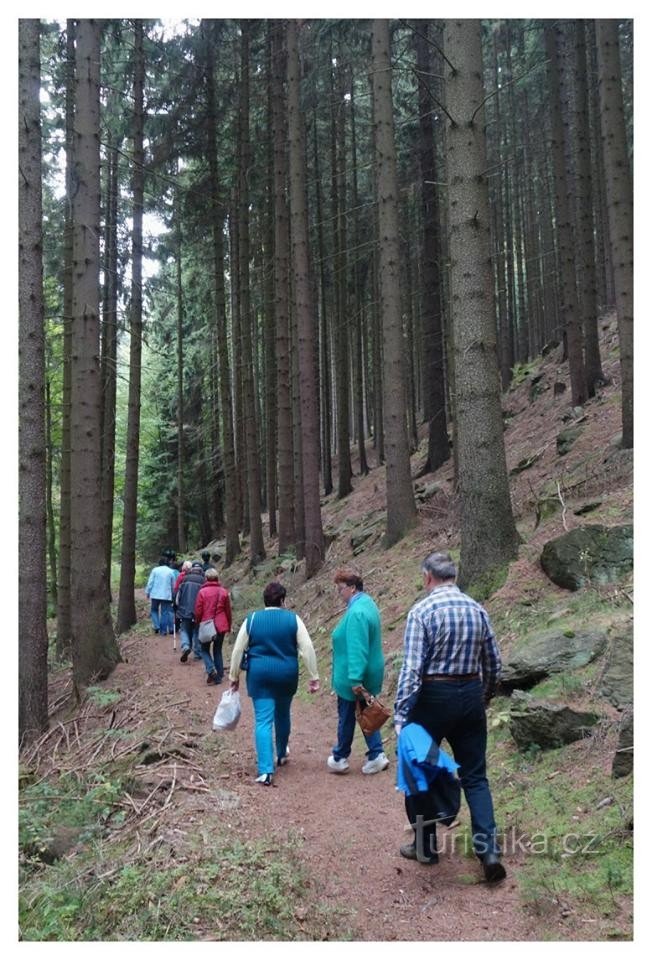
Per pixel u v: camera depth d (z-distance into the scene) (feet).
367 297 87.35
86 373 33.22
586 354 43.68
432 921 11.45
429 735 12.57
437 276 51.67
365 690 18.45
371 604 18.97
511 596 22.15
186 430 95.20
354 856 14.01
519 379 64.08
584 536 21.35
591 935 10.36
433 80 48.16
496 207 77.92
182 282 82.84
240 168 57.82
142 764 19.60
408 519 37.96
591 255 43.57
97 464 33.60
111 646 34.12
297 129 43.21
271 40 51.85
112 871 13.52
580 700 15.70
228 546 65.62
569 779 14.02
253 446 56.90
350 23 46.37
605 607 18.90
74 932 11.87
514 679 17.80
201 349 84.17
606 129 28.12
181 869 12.87
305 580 43.01
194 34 53.98
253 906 11.75
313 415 43.68
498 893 11.96
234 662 19.65
